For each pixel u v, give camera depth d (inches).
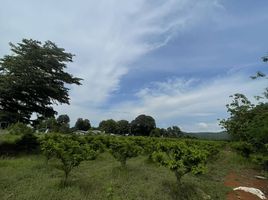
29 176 495.8
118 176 526.3
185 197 448.1
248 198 504.4
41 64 906.7
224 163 924.6
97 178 506.3
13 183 441.1
